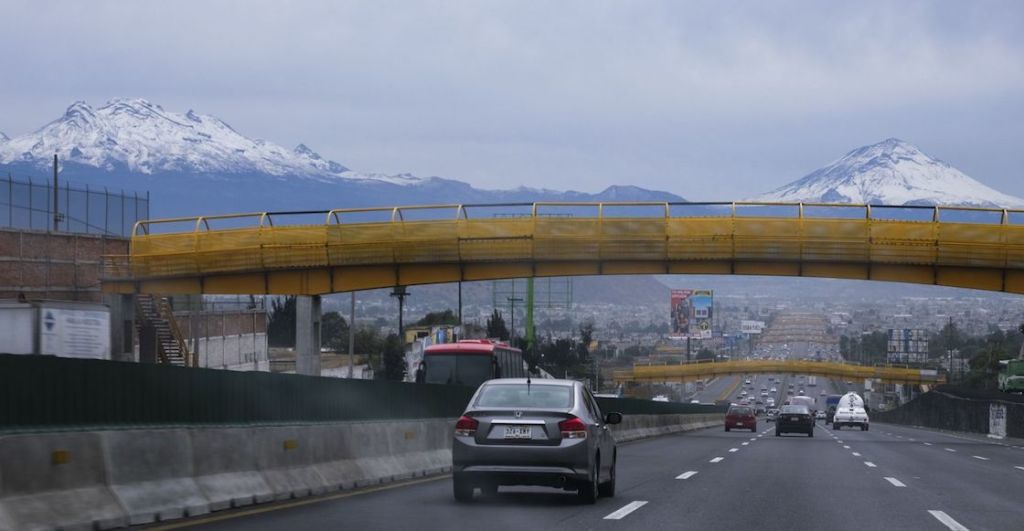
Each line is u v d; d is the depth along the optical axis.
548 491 20.34
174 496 14.67
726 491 20.69
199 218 53.22
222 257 52.69
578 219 50.62
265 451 17.64
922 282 49.19
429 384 27.55
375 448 22.69
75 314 31.94
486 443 17.03
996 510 17.83
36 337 30.30
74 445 12.91
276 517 14.94
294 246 51.97
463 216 51.41
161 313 65.12
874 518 16.36
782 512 16.94
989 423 78.31
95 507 12.99
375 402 23.42
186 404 15.60
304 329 52.66
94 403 13.57
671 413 70.56
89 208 66.88
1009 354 157.75
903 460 33.78
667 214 50.47
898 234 48.84
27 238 57.75
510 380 18.20
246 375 17.38
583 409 17.69
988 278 48.50
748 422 72.06
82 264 61.44
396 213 51.56
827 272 49.84
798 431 60.34
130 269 53.88
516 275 51.31
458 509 16.53
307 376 19.75
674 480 23.59
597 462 17.98
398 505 16.95
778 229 49.75
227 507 15.86
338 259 51.62
